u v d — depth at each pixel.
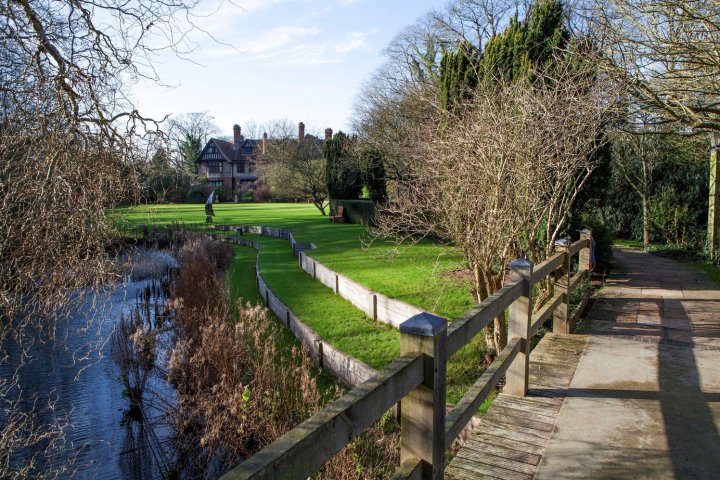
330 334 9.11
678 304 7.53
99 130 5.79
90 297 7.22
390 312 9.34
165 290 14.34
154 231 21.11
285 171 37.72
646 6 8.29
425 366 2.21
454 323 2.81
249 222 32.28
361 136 27.11
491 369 3.55
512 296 3.91
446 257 13.16
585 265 7.75
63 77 5.53
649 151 16.31
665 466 3.14
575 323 6.30
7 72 5.80
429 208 7.77
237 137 75.94
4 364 9.21
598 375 4.62
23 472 5.59
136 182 6.08
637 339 5.68
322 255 15.65
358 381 7.22
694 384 4.41
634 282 9.47
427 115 16.41
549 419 3.79
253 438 6.26
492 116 6.45
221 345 7.41
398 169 19.70
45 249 5.52
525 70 8.38
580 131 7.05
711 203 12.62
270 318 11.30
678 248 14.09
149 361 8.41
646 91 8.66
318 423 1.57
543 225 8.33
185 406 6.91
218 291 11.44
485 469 3.14
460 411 2.88
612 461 3.21
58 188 5.45
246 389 6.11
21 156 5.61
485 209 6.27
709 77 8.59
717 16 8.28
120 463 6.64
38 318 6.45
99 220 5.87
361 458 5.23
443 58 11.79
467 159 6.17
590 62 8.55
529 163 6.14
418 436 2.24
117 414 7.87
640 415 3.83
